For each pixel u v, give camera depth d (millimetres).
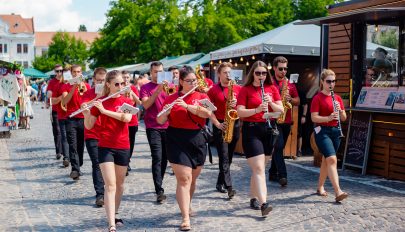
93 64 42094
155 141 7176
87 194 7805
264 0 37406
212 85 7711
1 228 5980
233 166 10125
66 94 8859
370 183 8453
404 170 8680
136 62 35906
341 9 11016
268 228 5785
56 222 6246
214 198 7309
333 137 7059
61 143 11250
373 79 10016
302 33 12922
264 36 13758
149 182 8641
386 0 9805
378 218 6062
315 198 7195
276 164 8062
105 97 5844
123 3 37531
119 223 6059
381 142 9156
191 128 5691
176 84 7324
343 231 5609
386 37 9703
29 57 99500
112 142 5656
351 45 10180
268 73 6395
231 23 32844
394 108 9070
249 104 6219
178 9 33750
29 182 8828
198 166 5898
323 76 7074
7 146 14016
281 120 7883
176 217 6367
